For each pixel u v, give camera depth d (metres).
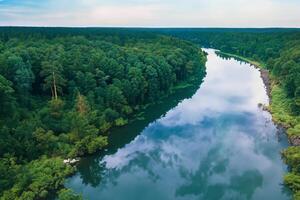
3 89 78.62
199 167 78.00
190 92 141.88
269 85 146.12
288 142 87.62
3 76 89.19
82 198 61.88
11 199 59.12
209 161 80.50
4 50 110.88
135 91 113.06
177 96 135.50
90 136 82.19
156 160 81.56
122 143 91.12
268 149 84.38
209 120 106.31
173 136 95.06
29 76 95.00
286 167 75.56
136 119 106.81
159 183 71.94
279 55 198.62
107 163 80.44
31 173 65.81
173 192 68.69
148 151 86.38
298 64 132.62
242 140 90.50
